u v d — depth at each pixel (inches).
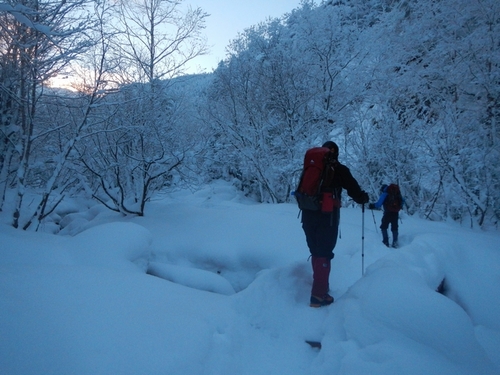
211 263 244.7
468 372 85.9
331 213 139.9
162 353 83.2
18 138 267.6
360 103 474.3
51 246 175.5
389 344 95.7
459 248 190.2
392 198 255.1
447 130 412.2
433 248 179.8
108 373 72.7
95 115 286.7
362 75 472.1
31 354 73.4
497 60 451.2
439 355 91.7
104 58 285.0
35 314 88.4
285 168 439.8
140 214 331.0
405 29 519.8
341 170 145.8
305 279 160.7
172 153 323.9
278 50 477.1
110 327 89.2
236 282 235.1
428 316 99.3
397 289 110.3
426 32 510.9
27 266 129.2
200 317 108.6
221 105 501.4
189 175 354.6
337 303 130.4
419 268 148.8
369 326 104.4
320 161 144.3
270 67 482.6
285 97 467.5
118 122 312.8
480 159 394.9
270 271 157.1
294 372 101.3
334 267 184.9
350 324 108.1
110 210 363.3
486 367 89.3
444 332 95.5
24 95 252.4
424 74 497.7
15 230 197.5
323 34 473.7
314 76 476.7
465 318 98.4
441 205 431.8
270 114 481.1
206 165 383.6
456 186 408.5
